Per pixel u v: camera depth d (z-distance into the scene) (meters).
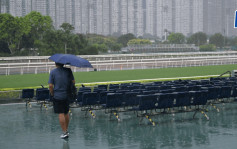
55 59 8.84
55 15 190.25
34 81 30.97
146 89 15.05
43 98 15.11
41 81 30.94
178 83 18.52
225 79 19.28
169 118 12.23
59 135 9.74
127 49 129.25
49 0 186.00
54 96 8.97
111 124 11.29
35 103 17.17
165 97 11.62
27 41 97.94
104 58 59.47
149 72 38.88
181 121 11.62
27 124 11.55
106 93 12.97
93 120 12.11
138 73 37.78
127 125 11.06
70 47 89.12
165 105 11.71
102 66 50.34
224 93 14.06
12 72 42.44
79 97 13.73
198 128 10.43
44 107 15.75
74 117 12.81
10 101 17.86
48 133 10.05
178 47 129.88
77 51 89.62
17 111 14.57
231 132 9.82
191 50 132.12
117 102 12.09
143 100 11.12
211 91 13.42
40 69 46.22
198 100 12.36
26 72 42.28
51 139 9.25
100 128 10.63
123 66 50.91
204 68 44.00
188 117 12.39
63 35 89.31
